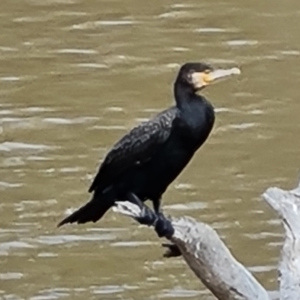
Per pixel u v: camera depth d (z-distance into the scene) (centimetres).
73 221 802
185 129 777
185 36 1861
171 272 1247
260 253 1266
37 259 1266
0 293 1222
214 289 740
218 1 1986
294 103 1617
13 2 1977
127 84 1680
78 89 1659
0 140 1493
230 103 1609
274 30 1878
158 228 761
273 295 1085
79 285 1231
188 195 1372
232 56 1791
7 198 1366
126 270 1251
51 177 1406
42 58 1772
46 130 1525
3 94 1639
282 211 760
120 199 794
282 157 1467
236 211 1343
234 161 1454
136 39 1844
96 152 1468
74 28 1884
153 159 780
